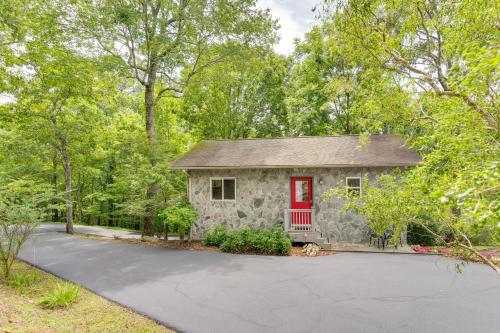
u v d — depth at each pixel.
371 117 10.57
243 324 5.16
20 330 4.70
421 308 5.81
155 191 14.45
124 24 13.34
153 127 15.94
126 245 12.84
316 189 12.68
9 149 16.25
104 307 5.89
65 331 4.77
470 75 2.47
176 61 14.23
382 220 3.85
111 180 26.45
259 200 13.34
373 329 4.96
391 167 11.94
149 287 7.13
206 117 23.78
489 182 1.88
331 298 6.38
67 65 13.83
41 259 10.09
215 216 13.84
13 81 12.89
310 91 20.11
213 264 9.41
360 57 9.52
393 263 9.34
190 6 14.24
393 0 6.61
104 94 17.72
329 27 9.92
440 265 9.02
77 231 18.41
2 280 7.55
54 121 16.78
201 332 4.88
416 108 6.48
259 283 7.43
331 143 13.88
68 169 17.67
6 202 7.80
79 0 12.93
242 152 14.31
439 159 3.37
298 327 5.05
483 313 5.57
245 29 15.30
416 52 10.37
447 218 3.12
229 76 18.97
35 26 12.24
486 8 3.61
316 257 10.33
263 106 24.64
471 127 3.26
